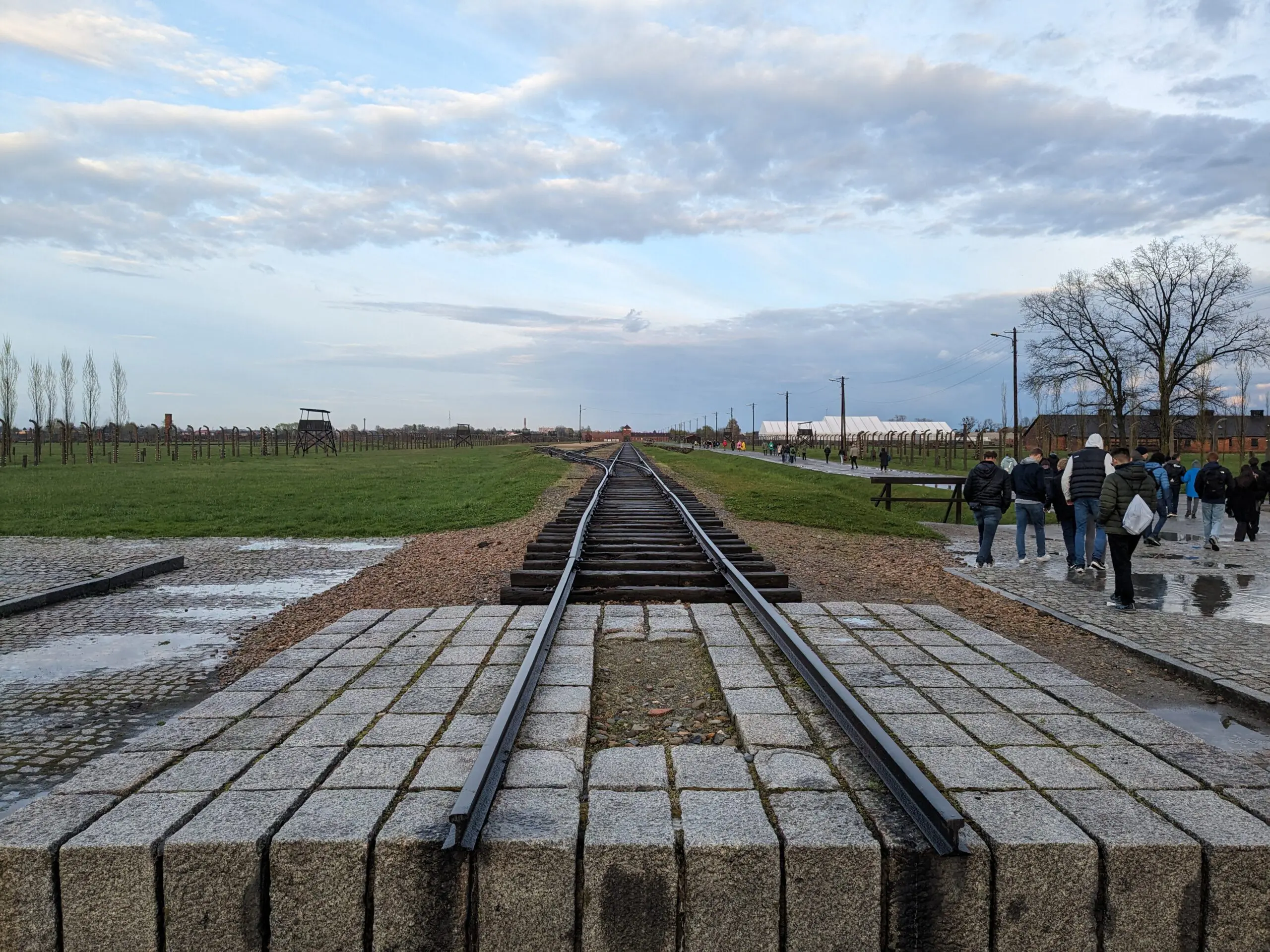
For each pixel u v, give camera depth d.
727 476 30.89
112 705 5.57
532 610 7.29
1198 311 48.62
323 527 16.14
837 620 6.94
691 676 5.30
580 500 19.00
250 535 15.14
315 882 2.92
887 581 9.77
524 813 3.15
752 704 4.61
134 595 9.60
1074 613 8.18
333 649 5.93
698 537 11.64
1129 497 8.30
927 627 6.65
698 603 7.68
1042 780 3.53
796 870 2.88
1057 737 4.10
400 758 3.77
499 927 2.91
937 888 2.90
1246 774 3.62
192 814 3.18
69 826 3.07
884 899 2.90
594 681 5.18
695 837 2.93
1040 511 11.77
